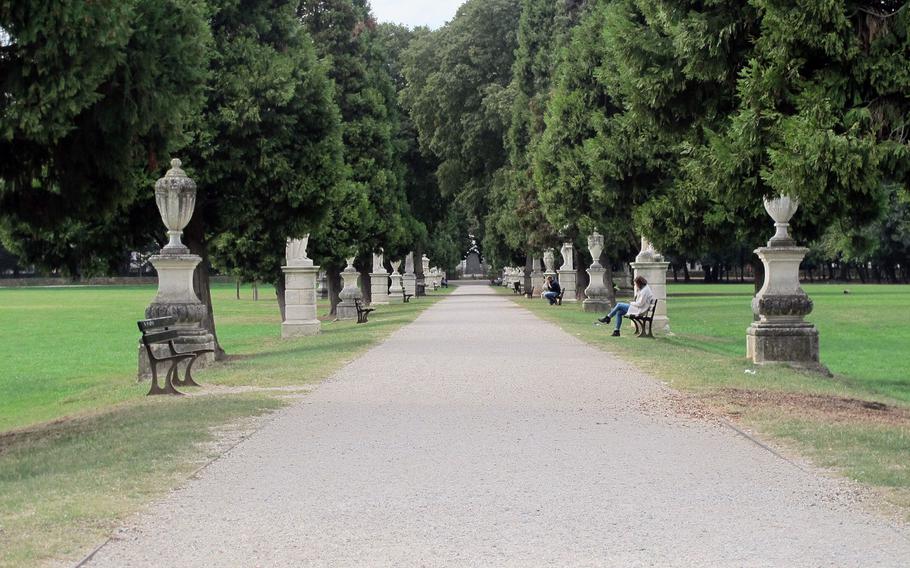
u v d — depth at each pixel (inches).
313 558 224.5
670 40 473.7
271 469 320.8
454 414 438.6
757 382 554.6
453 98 2186.3
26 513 261.0
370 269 2113.7
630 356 731.4
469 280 5925.2
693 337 1032.2
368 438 377.7
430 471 316.8
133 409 474.3
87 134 431.8
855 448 340.2
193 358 583.5
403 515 262.1
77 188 452.4
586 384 549.6
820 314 1496.1
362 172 1626.5
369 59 1722.4
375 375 607.2
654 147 971.3
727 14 437.1
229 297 3070.9
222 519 258.8
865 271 4060.0
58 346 1131.9
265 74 816.9
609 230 1346.0
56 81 372.8
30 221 474.0
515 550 229.5
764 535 239.9
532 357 727.7
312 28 1596.9
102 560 223.1
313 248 1455.5
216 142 808.9
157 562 221.9
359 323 1337.4
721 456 336.8
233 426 407.8
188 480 304.8
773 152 375.2
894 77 366.9
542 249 1945.1
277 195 834.8
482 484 297.4
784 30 375.6
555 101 1307.8
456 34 2210.9
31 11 356.8
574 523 252.8
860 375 724.7
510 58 2171.5
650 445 358.9
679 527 248.2
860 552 224.8
